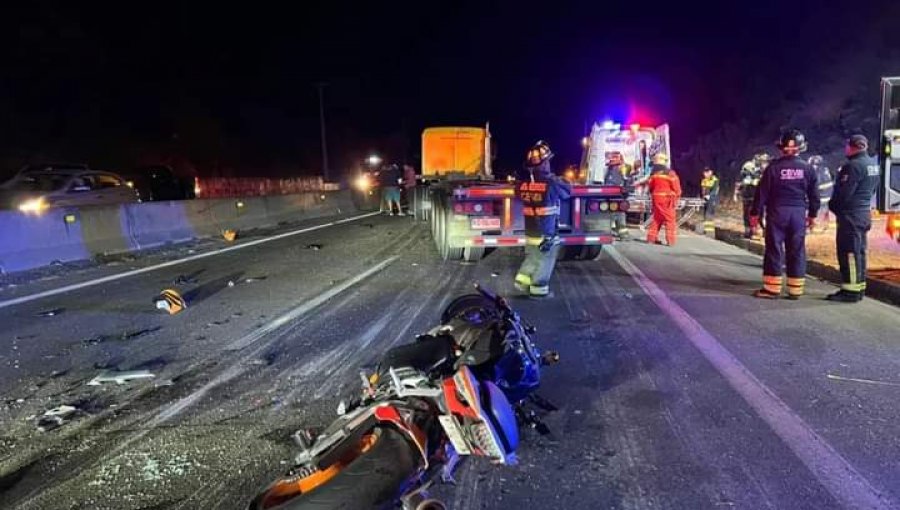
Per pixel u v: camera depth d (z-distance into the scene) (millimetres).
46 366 5703
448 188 10578
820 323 6727
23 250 10781
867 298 7949
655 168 13586
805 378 5109
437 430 3031
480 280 9320
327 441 2896
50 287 9203
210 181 35938
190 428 4383
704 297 8047
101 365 5707
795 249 7781
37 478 3770
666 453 3932
